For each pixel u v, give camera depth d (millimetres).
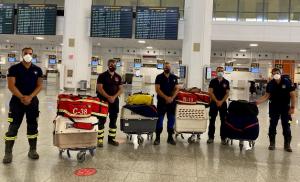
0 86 20156
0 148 5012
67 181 3746
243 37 16641
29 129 4586
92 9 16469
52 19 16797
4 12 16875
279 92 5871
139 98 5977
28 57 4445
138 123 5828
